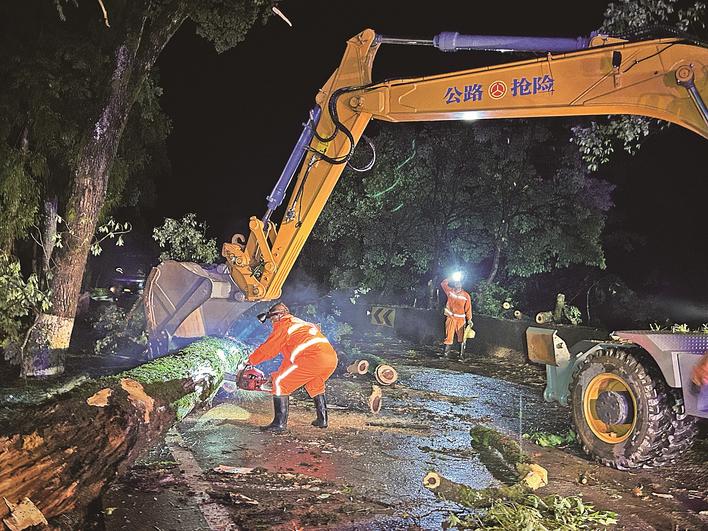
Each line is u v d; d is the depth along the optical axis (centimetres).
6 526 373
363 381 1123
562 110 644
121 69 1038
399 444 735
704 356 617
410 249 2148
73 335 1614
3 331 1163
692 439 655
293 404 925
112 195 1381
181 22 1092
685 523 530
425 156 2066
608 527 520
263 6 1163
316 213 822
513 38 652
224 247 846
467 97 689
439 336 1761
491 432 724
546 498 554
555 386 792
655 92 602
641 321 2206
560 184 1914
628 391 676
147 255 2969
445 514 534
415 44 727
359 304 2114
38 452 443
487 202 2019
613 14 932
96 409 535
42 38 1113
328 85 795
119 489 565
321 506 544
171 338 988
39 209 1281
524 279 2281
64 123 1145
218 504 541
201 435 745
